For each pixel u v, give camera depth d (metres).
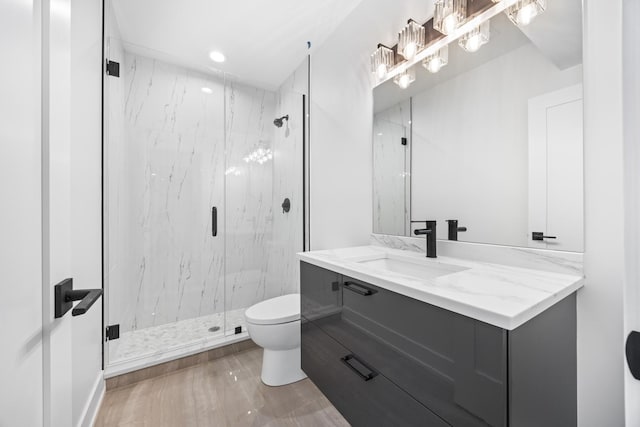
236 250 2.63
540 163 1.04
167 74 2.34
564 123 0.97
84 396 1.28
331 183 2.15
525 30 1.08
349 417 1.17
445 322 0.76
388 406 0.96
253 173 2.73
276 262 2.75
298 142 2.46
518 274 0.99
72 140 1.19
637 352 0.70
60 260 0.62
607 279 0.88
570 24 0.96
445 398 0.76
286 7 1.74
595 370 0.90
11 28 0.46
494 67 1.18
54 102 0.60
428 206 1.47
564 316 0.87
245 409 1.44
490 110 1.20
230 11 1.78
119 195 2.04
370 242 1.83
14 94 0.47
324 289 1.37
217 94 2.55
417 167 1.53
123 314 2.13
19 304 0.48
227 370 1.83
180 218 2.40
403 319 0.90
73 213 1.20
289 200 2.59
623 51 0.74
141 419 1.38
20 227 0.49
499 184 1.17
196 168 2.46
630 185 0.72
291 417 1.39
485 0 1.21
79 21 1.28
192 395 1.56
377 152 1.77
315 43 2.14
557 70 0.99
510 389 0.63
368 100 1.83
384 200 1.73
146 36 2.03
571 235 0.96
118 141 2.01
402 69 1.60
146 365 1.74
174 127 2.37
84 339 1.30
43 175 0.57
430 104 1.45
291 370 1.67
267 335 1.58
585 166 0.92
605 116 0.88
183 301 2.40
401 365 0.91
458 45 1.32
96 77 1.55
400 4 1.53
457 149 1.33
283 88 2.70
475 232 1.25
